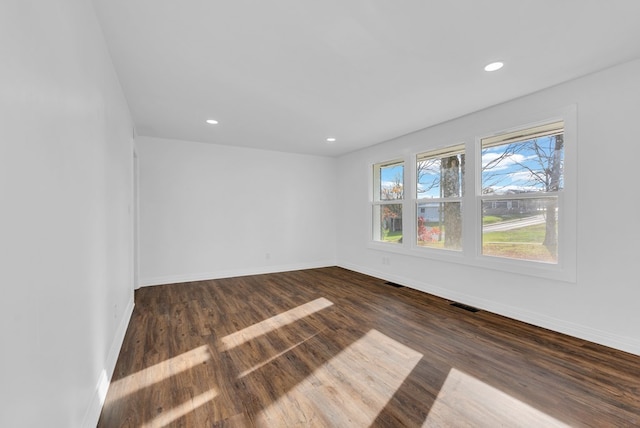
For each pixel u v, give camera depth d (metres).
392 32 2.01
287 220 5.89
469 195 3.67
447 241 4.07
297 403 1.82
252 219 5.54
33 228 0.93
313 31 2.00
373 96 3.07
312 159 6.16
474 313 3.40
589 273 2.62
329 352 2.48
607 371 2.15
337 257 6.39
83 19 1.51
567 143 2.75
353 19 1.87
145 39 2.05
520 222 3.22
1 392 0.74
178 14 1.80
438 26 1.94
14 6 0.82
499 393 1.92
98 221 1.78
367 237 5.49
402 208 4.72
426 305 3.69
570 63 2.42
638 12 1.79
